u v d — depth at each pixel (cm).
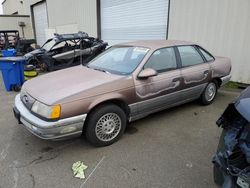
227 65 509
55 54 956
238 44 645
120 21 1073
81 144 342
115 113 334
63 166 291
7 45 1741
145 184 259
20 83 684
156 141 350
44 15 1998
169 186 256
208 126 400
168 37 835
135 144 342
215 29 685
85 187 254
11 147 337
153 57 379
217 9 668
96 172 279
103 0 1148
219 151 213
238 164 184
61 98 291
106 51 454
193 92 446
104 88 320
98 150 326
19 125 411
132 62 375
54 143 346
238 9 624
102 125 325
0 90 693
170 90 395
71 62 984
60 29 1681
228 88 632
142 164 294
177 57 414
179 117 437
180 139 357
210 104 504
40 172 280
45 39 2086
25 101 328
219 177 222
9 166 292
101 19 1198
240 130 195
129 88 341
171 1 791
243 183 176
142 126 400
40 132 287
